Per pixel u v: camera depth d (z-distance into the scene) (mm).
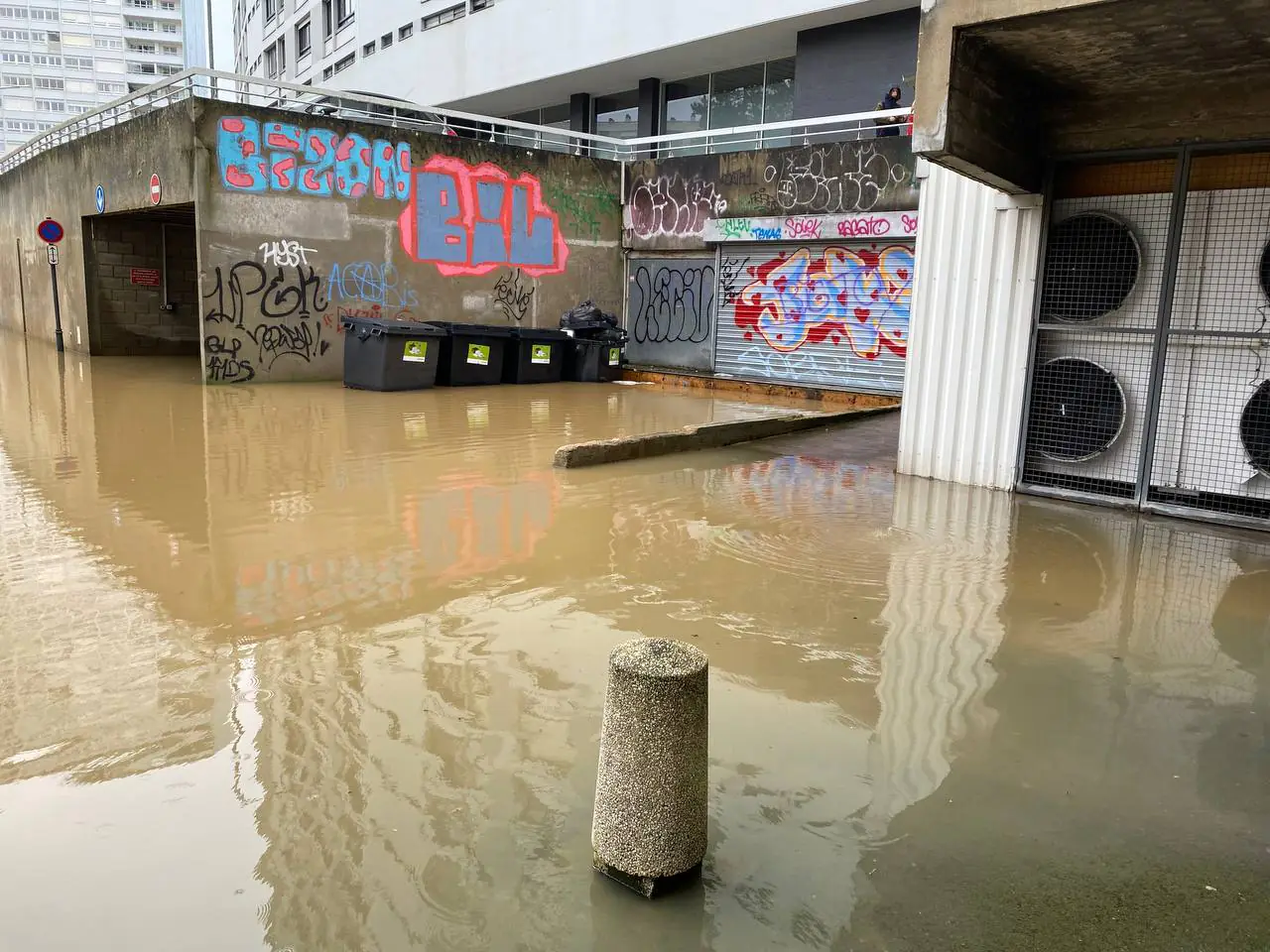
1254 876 2822
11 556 5594
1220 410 7254
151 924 2484
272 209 14945
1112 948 2502
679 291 19094
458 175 17062
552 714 3695
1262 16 5504
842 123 19531
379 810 3027
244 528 6324
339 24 36594
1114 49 6191
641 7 21828
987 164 6809
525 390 15867
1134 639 4695
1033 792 3240
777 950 2461
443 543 6047
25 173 23312
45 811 2971
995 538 6613
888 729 3664
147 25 160250
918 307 8633
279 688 3877
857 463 9453
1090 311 7742
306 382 15586
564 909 2592
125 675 3971
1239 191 6996
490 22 26281
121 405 12312
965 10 5871
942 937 2523
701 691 2654
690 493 7781
